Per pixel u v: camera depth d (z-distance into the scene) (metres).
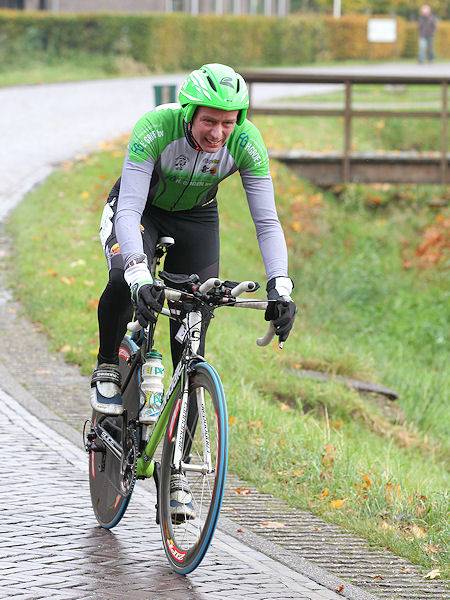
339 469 16.05
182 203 12.05
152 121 11.44
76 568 11.39
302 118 60.97
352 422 21.91
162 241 11.88
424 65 108.00
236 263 34.44
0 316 24.47
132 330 11.88
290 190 46.66
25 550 11.81
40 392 19.42
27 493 13.87
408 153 49.75
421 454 22.12
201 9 114.44
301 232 43.28
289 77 49.31
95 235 31.39
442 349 34.72
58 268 27.56
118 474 12.35
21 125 52.56
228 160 11.72
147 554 11.99
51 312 24.33
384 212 49.78
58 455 15.65
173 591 10.91
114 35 88.00
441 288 41.38
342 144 57.75
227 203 41.84
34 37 85.19
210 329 24.12
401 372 28.86
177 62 91.50
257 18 98.38
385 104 66.06
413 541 13.23
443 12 133.25
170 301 11.59
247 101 11.06
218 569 11.68
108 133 50.91
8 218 33.03
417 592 11.64
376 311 37.41
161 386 11.80
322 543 13.09
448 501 15.08
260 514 14.05
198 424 11.41
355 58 111.25
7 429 16.81
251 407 18.94
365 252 44.16
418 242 46.50
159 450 14.14
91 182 39.00
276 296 11.02
